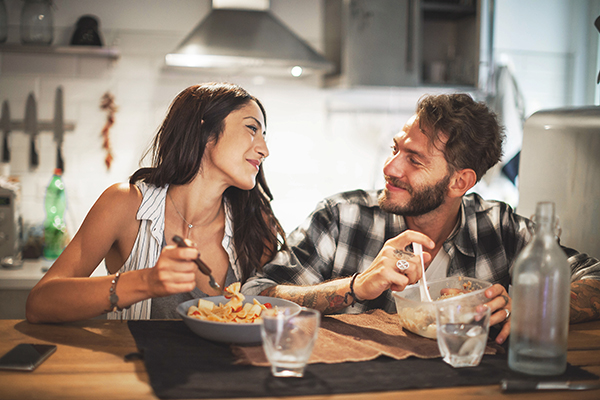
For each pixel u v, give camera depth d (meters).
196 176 1.24
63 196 2.79
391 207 1.22
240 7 2.87
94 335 0.93
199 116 1.21
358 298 1.03
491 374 0.78
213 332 0.86
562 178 1.56
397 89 3.17
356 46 2.95
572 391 0.74
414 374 0.77
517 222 1.38
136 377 0.75
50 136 2.94
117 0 2.99
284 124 3.28
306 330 0.75
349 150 3.37
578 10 3.59
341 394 0.70
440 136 1.17
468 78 3.19
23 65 2.91
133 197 1.24
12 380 0.73
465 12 3.21
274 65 2.80
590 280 1.13
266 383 0.73
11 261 2.47
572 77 3.62
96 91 3.00
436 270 1.34
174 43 3.06
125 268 1.27
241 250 1.31
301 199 3.32
